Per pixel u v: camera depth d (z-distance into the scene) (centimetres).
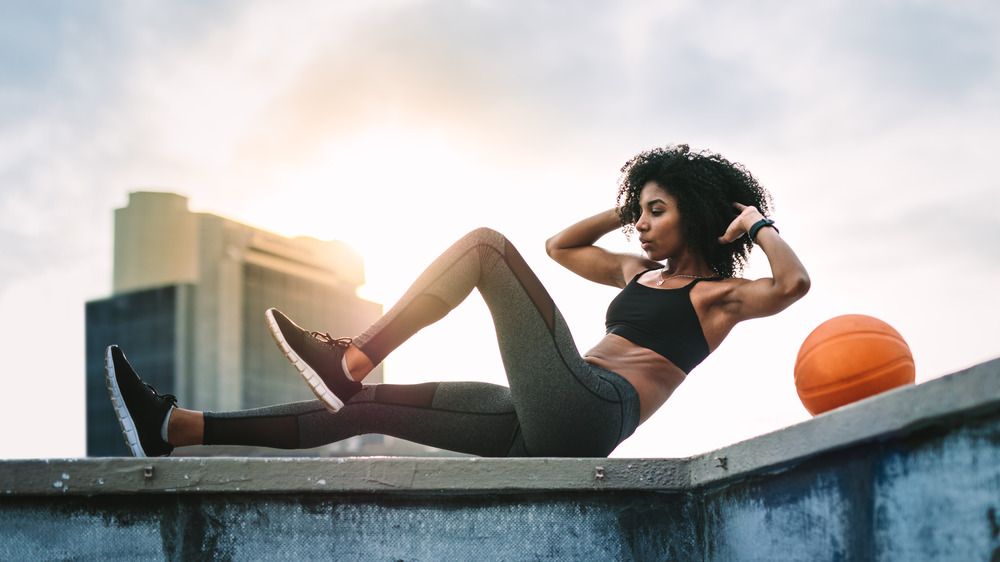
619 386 267
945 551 183
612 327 299
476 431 274
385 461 234
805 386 243
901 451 196
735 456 241
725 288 284
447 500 238
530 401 254
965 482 179
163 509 223
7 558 212
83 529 218
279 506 229
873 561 201
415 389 276
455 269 253
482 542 237
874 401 200
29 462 215
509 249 255
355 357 250
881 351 236
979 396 174
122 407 257
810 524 219
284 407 271
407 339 257
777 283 272
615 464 248
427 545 234
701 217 303
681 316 286
